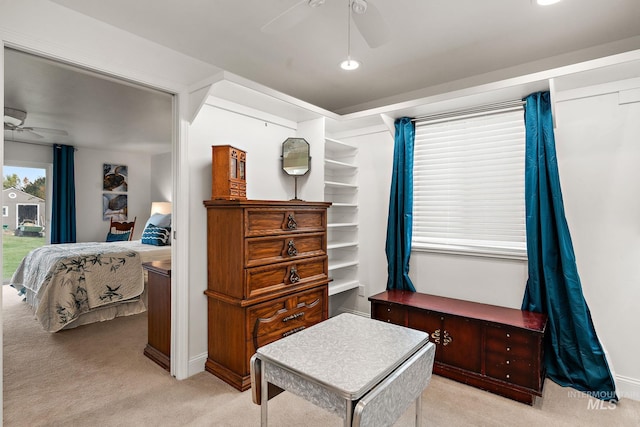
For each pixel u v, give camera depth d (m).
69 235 5.89
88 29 2.10
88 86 3.29
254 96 2.65
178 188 2.55
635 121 2.29
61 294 3.54
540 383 2.22
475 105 2.83
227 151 2.52
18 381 2.51
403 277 3.20
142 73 2.37
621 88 2.32
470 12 2.08
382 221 3.49
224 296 2.51
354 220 3.69
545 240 2.46
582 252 2.47
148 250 4.36
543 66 2.73
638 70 2.16
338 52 2.63
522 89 2.46
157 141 5.73
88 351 3.06
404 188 3.19
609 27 2.25
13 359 2.88
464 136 3.02
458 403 2.23
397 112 3.04
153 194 7.02
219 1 1.98
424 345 1.60
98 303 3.79
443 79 3.13
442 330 2.59
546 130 2.47
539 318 2.41
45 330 3.46
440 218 3.14
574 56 2.60
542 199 2.47
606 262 2.39
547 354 2.50
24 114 4.06
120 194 6.66
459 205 3.04
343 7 2.04
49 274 3.56
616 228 2.36
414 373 1.45
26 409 2.15
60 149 5.85
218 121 2.75
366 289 3.60
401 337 1.61
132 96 3.57
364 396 1.17
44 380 2.53
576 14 2.10
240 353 2.42
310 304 2.87
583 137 2.46
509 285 2.76
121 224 6.30
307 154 3.18
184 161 2.55
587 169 2.45
